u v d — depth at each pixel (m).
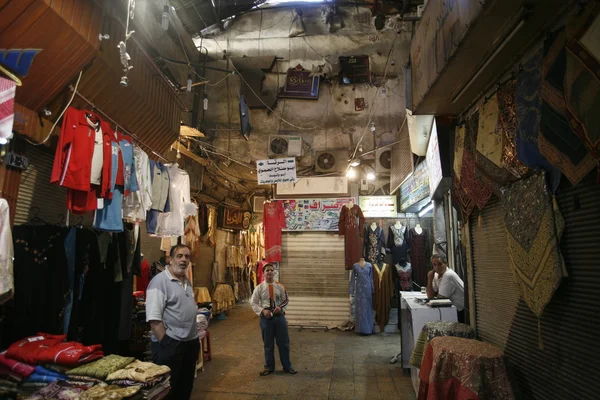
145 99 4.63
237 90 9.71
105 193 3.24
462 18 2.45
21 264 2.99
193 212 5.21
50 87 3.26
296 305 9.05
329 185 8.99
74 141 2.95
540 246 2.40
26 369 2.64
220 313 9.96
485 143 3.20
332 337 7.86
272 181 7.39
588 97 1.78
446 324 3.75
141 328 4.65
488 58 2.72
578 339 2.15
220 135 9.61
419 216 8.83
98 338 3.61
